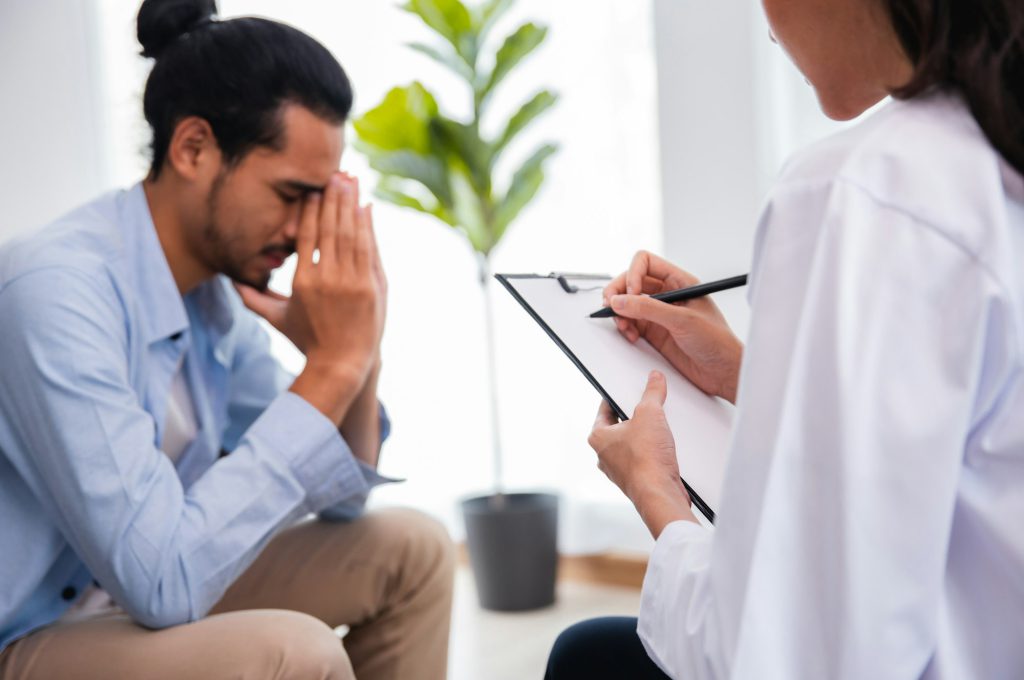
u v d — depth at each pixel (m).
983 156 0.51
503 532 2.49
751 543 0.52
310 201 1.25
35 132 3.51
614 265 2.58
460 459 2.91
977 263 0.48
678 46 2.35
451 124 2.48
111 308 1.12
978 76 0.52
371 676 1.40
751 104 2.25
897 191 0.51
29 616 1.16
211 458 1.35
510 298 2.76
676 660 0.59
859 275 0.50
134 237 1.20
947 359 0.48
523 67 2.70
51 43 3.46
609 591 2.64
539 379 2.74
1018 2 0.52
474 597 2.69
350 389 1.21
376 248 1.28
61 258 1.10
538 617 2.47
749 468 0.53
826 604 0.49
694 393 0.93
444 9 2.44
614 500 2.62
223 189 1.19
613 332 0.98
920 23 0.55
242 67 1.16
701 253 2.35
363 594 1.36
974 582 0.52
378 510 1.45
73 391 1.04
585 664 0.91
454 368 2.90
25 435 1.06
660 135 2.39
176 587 1.05
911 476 0.48
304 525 1.43
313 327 1.23
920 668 0.50
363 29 2.95
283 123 1.17
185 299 1.33
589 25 2.59
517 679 2.06
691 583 0.60
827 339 0.50
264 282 1.30
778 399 0.52
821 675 0.49
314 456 1.15
